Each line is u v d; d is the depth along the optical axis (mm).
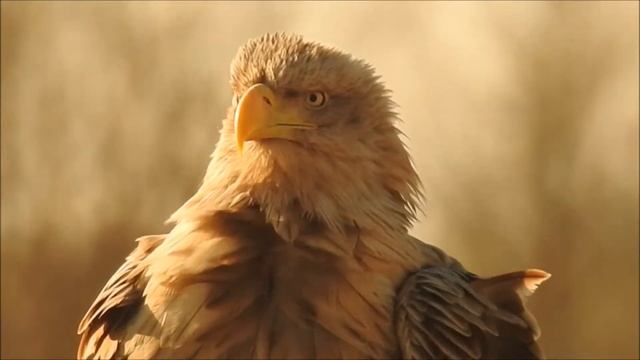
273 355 9281
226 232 9875
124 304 9875
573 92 33062
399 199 10523
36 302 30578
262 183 10156
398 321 9602
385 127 10531
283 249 9836
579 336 32469
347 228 10008
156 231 30672
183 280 9586
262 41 10602
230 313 9445
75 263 30672
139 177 30953
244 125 10125
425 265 10195
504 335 9852
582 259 32719
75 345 30266
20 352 30047
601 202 32688
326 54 10445
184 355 9398
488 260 32969
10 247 30641
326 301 9516
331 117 10281
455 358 9500
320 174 10172
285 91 10258
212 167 10570
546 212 32875
